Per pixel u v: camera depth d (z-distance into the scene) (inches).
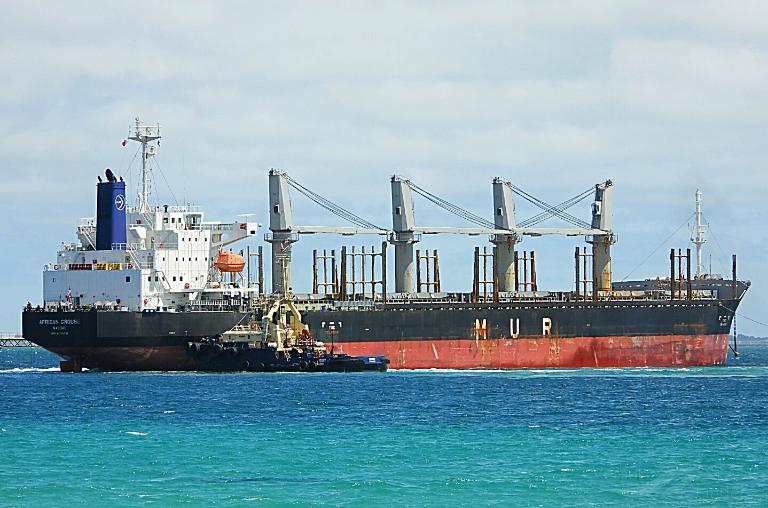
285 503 6658.5
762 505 6638.8
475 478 7263.8
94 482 7180.1
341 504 6638.8
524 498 6776.6
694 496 6825.8
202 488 7022.6
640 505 6633.9
